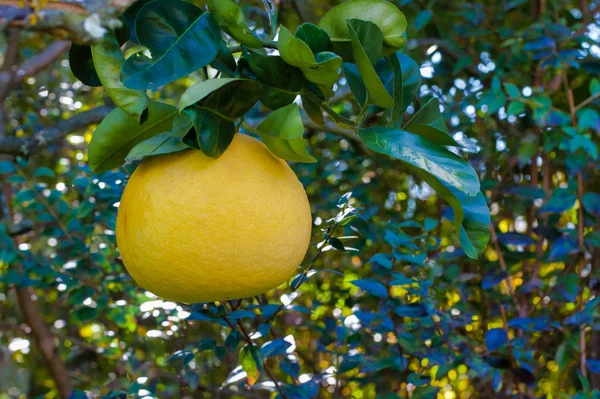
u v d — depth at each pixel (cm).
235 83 83
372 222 168
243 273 83
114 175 131
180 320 147
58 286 166
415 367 156
